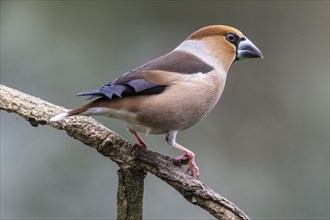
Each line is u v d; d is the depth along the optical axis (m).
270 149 13.70
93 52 13.85
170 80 7.96
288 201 12.66
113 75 13.75
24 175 12.43
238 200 12.80
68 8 13.88
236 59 9.30
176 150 12.95
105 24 14.18
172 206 12.52
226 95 14.42
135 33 14.49
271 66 14.81
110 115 7.76
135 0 14.62
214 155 13.48
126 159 7.79
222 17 15.08
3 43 13.48
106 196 12.42
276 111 14.28
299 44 14.95
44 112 8.12
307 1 15.03
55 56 13.55
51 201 12.31
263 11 15.09
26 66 13.38
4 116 12.88
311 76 14.72
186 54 8.67
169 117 7.93
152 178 12.67
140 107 7.73
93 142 7.91
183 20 14.92
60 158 12.59
